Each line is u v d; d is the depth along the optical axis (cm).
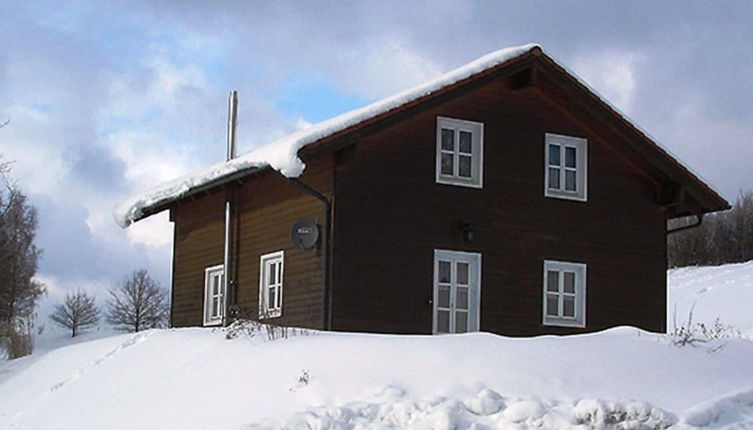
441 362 1248
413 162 1931
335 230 1838
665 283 2178
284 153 1752
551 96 2095
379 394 1177
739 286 4041
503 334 1984
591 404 1101
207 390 1318
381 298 1866
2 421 1557
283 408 1195
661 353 1327
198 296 2325
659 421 1102
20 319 2694
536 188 2061
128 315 4719
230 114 2550
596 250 2111
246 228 2134
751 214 5706
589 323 2083
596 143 2147
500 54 1975
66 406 1524
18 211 4394
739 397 1194
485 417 1117
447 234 1948
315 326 1853
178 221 2456
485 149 2016
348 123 1797
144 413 1322
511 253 2014
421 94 1877
